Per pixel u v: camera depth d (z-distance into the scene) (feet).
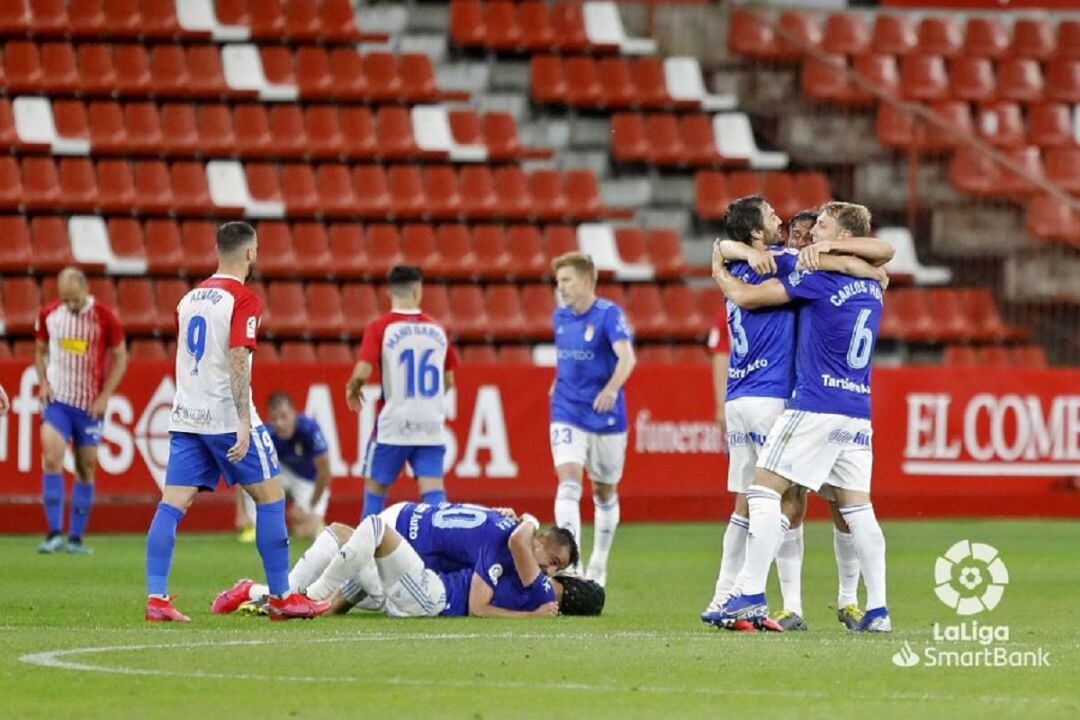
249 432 120.98
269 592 124.16
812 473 115.24
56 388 190.08
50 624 120.98
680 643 109.60
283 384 219.41
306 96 285.64
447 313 260.21
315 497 206.28
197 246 260.42
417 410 163.43
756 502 115.55
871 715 83.20
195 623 121.29
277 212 268.00
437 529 129.90
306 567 128.77
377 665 98.02
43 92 274.36
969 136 277.23
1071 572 182.50
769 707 85.05
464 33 301.02
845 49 320.91
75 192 262.26
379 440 163.94
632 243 278.46
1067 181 309.42
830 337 114.62
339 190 273.33
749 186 290.56
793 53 297.12
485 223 277.03
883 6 332.19
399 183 276.00
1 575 164.14
